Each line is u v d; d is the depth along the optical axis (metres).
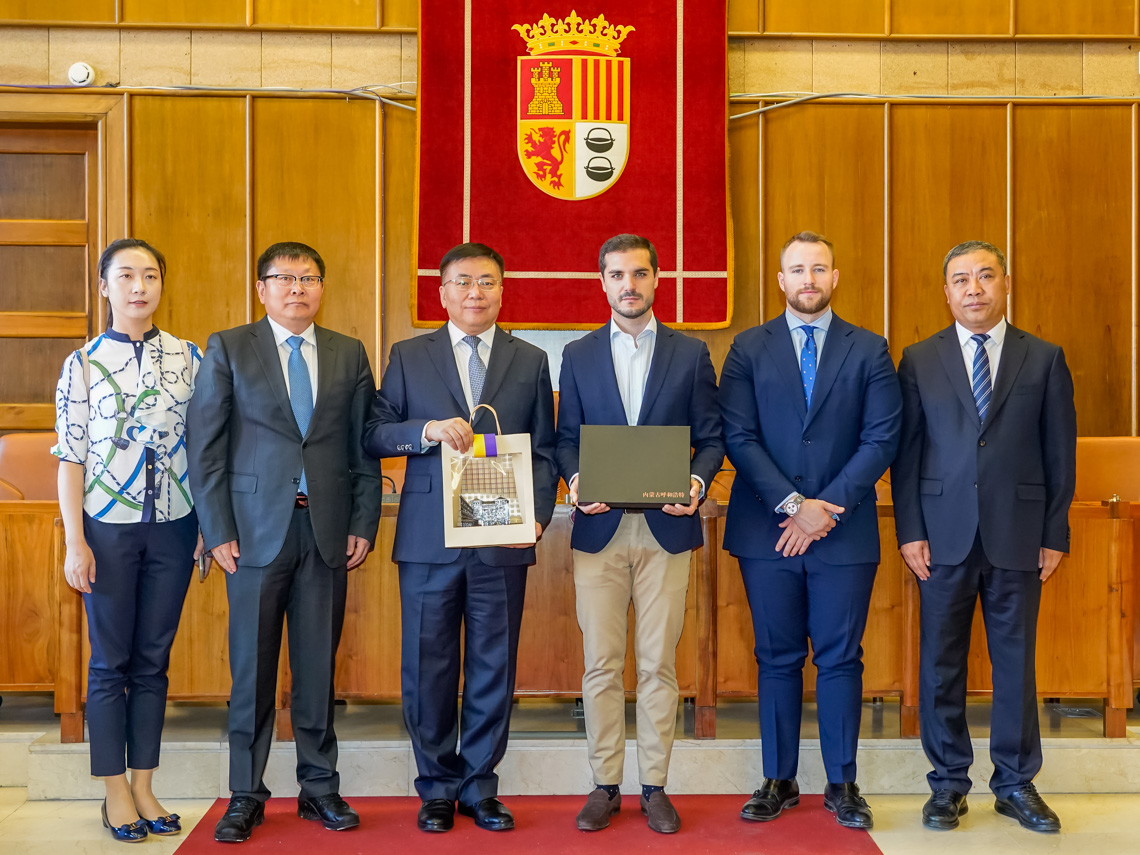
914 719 2.74
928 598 2.49
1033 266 4.86
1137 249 4.84
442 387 2.44
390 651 2.76
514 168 4.66
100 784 2.64
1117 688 2.75
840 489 2.37
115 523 2.34
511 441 2.34
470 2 4.63
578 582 2.45
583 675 2.61
